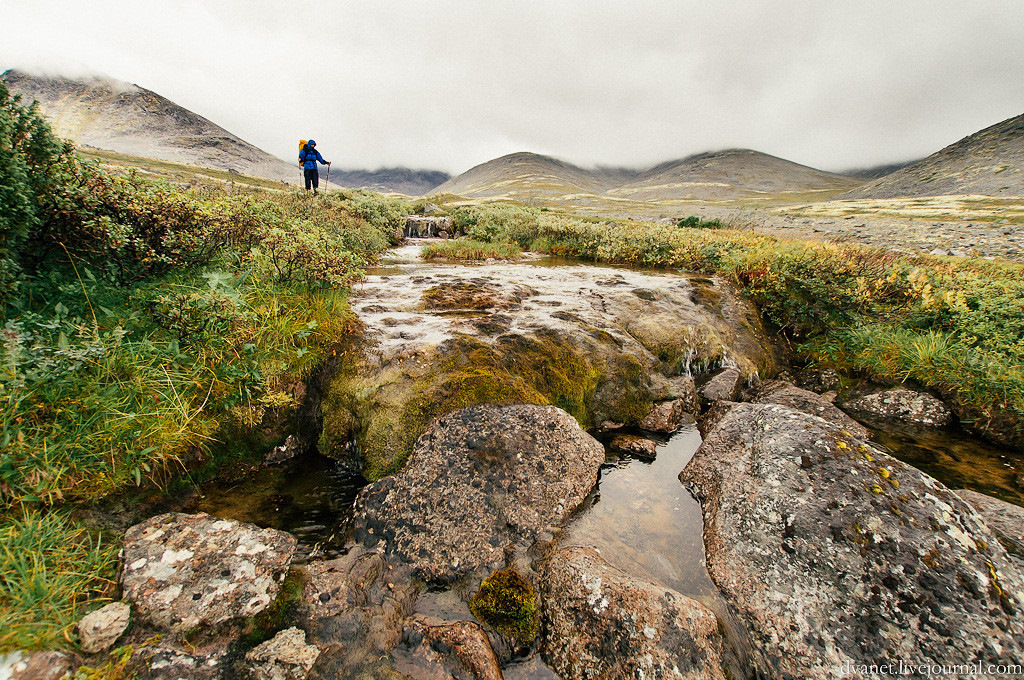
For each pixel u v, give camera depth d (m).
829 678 3.02
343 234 12.48
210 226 5.88
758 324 9.65
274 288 6.14
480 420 4.81
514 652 3.16
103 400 3.80
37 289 4.38
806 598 3.43
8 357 3.38
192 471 4.30
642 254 15.19
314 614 3.06
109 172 5.33
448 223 23.44
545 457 4.64
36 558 2.94
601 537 4.14
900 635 3.12
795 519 3.88
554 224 19.44
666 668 2.90
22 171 4.12
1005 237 23.30
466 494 4.11
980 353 7.00
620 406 6.55
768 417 5.11
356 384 5.28
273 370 5.08
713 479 4.82
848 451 4.25
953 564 3.36
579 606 3.23
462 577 3.60
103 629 2.71
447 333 6.47
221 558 3.36
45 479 3.37
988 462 5.77
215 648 2.80
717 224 25.72
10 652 2.46
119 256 5.10
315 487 4.65
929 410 6.87
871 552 3.52
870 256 10.21
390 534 3.83
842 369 8.30
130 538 3.42
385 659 2.90
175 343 4.41
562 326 7.31
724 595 3.64
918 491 3.82
